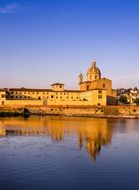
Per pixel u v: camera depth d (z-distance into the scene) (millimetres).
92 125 124750
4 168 44594
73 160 50562
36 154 55156
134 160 51344
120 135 88625
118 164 48250
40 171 43375
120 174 42562
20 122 130875
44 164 47406
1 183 38156
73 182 39031
